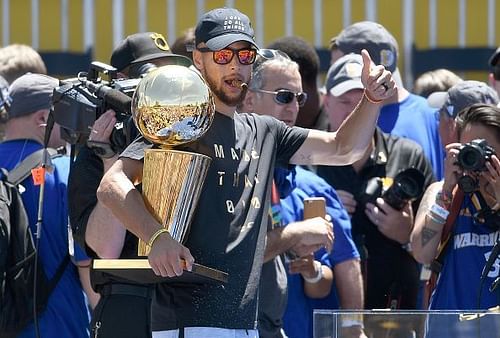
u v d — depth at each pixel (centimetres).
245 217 1170
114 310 1227
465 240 1430
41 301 1495
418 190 1594
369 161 1642
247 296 1156
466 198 1435
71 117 1226
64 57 2780
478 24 2766
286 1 2800
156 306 1162
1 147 1596
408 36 2772
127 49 1520
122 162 1130
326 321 1080
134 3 2800
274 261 1392
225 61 1179
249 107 1559
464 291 1423
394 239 1612
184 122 1104
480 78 2770
